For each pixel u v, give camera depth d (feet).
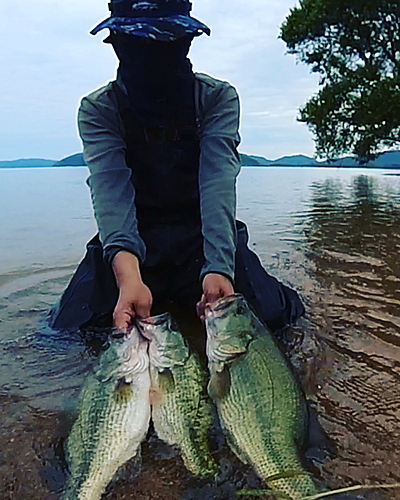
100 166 3.73
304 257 6.23
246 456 2.44
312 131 24.68
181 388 2.88
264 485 2.24
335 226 8.82
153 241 4.10
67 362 3.45
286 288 4.33
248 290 3.91
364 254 6.38
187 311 4.30
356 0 21.35
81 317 3.99
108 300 3.97
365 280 5.19
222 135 3.87
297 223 9.27
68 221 10.22
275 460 2.38
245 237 4.19
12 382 3.17
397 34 21.68
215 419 2.74
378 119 21.93
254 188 20.30
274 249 6.74
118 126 3.86
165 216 4.11
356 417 2.74
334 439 2.55
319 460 2.39
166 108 3.74
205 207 3.72
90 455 2.47
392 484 2.22
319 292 4.80
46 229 9.10
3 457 2.45
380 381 3.11
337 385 3.07
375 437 2.57
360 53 23.00
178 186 4.03
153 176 3.97
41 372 3.30
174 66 3.50
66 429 2.65
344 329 3.91
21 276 5.68
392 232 8.12
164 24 3.28
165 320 3.09
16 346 3.71
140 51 3.40
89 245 4.11
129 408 2.70
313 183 23.90
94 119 3.82
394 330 3.87
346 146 23.90
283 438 2.47
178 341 3.03
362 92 22.52
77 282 4.12
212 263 3.52
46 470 2.36
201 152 3.92
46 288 5.20
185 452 2.50
